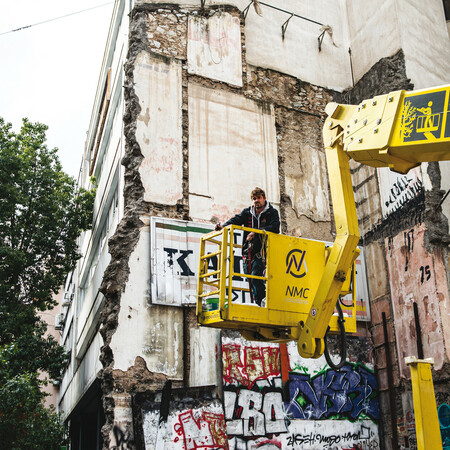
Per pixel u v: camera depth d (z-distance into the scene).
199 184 13.29
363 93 16.06
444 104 6.35
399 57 15.10
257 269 7.92
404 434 12.99
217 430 11.31
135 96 13.10
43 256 19.70
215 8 15.09
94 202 20.84
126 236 12.21
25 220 19.44
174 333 11.86
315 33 16.81
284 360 12.73
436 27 16.58
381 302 14.29
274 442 11.96
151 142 12.97
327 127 8.02
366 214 15.27
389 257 14.27
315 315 7.48
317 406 12.83
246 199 13.82
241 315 7.24
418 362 6.59
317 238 14.68
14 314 17.88
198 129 13.72
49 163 20.27
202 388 11.56
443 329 12.56
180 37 14.24
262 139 14.66
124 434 10.68
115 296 11.85
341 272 7.56
